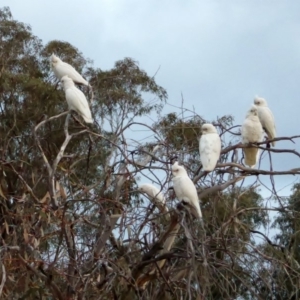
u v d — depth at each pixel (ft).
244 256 37.45
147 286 37.37
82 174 53.42
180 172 33.63
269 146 37.47
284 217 41.93
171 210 32.96
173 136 46.91
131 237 36.32
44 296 36.06
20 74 65.92
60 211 34.86
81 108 37.68
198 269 33.99
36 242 36.06
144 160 41.57
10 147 60.34
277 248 38.99
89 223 35.09
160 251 36.99
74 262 33.37
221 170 36.73
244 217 43.42
